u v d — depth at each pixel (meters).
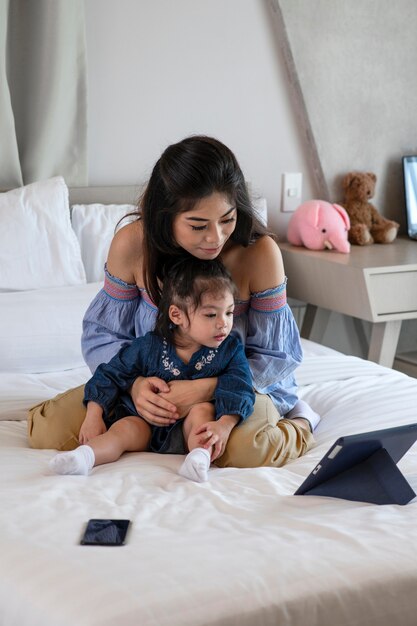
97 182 2.87
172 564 1.16
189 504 1.43
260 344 1.89
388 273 2.80
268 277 1.84
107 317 1.91
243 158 3.10
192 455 1.57
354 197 3.18
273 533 1.29
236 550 1.22
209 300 1.70
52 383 2.15
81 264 2.51
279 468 1.66
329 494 1.48
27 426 1.83
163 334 1.76
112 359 1.81
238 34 3.00
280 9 2.99
